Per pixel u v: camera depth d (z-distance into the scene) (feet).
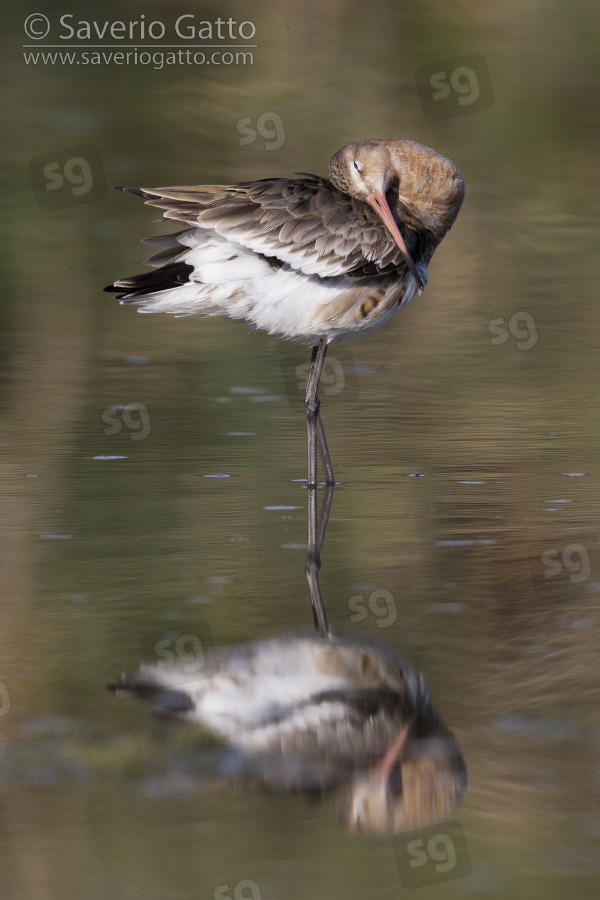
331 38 122.93
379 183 43.06
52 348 57.36
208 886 19.16
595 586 31.12
